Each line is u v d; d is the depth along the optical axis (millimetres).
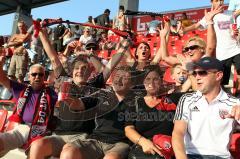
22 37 6930
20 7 19859
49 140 3857
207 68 3076
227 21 5473
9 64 8977
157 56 4949
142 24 11344
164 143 3232
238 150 3426
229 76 5383
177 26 9047
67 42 10172
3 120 5047
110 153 3545
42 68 4652
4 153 4316
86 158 3625
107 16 10930
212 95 3125
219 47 5504
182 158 2990
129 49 4340
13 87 4656
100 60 4305
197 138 3121
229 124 3045
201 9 10383
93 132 3924
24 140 4426
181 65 4297
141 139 3422
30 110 4496
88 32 9969
